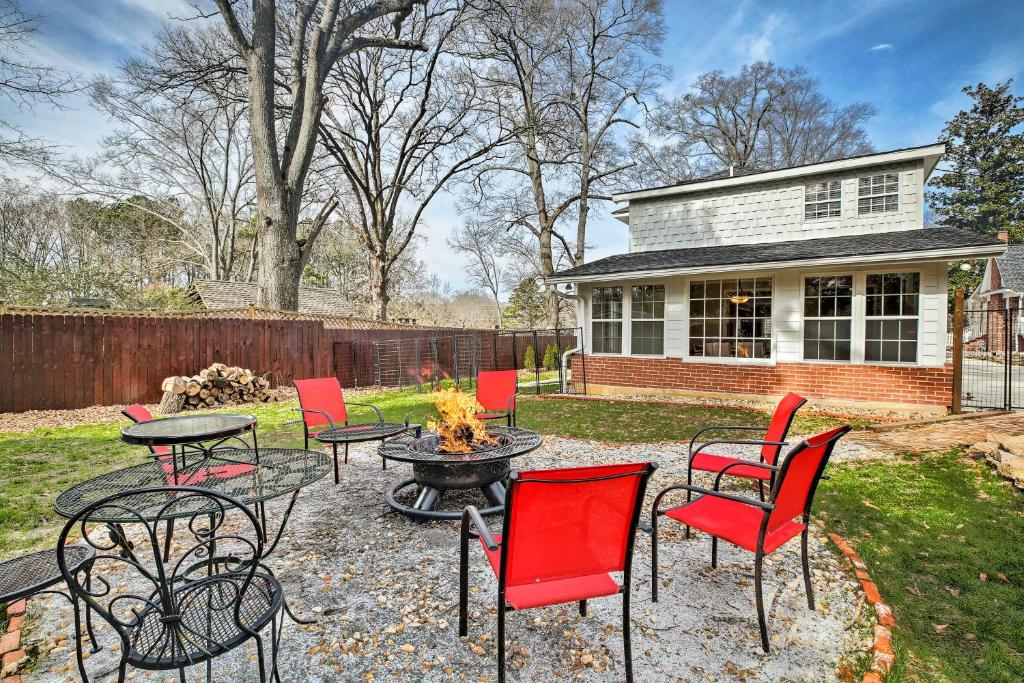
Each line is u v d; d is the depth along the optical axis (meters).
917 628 2.52
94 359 9.83
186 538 3.75
